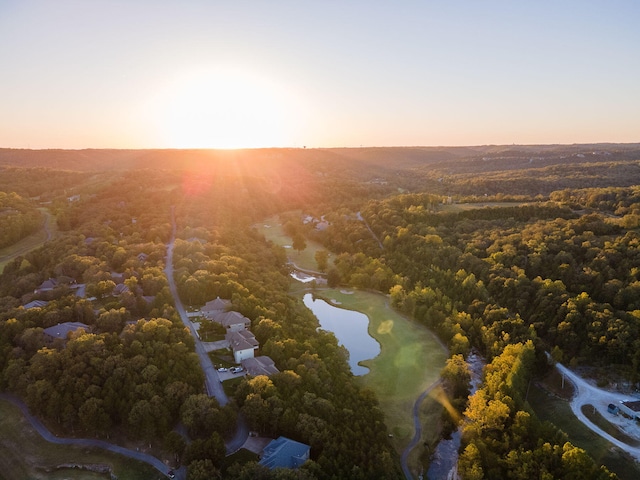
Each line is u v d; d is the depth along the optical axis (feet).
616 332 453.17
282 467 268.41
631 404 402.11
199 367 361.51
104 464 288.30
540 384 446.60
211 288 514.68
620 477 323.78
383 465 297.94
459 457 336.29
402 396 423.23
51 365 337.52
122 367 334.85
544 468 298.97
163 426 300.81
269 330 433.48
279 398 333.42
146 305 464.65
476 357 499.10
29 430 313.53
